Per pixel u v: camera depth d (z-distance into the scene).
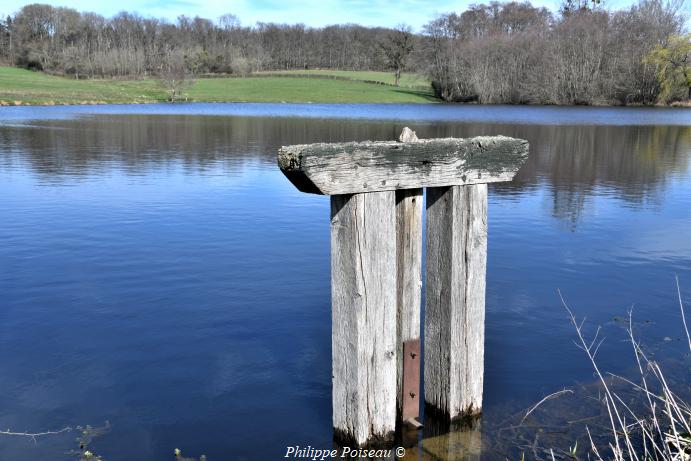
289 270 7.17
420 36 92.50
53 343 5.09
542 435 3.71
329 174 2.95
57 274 6.91
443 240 3.54
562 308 6.01
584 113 50.00
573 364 4.75
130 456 3.56
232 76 100.00
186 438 3.76
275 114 44.31
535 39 73.44
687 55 58.94
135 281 6.71
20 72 90.75
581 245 8.46
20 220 9.60
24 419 3.95
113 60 94.19
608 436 3.70
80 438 3.73
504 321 5.67
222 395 4.27
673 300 6.25
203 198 11.67
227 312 5.82
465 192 3.49
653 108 59.44
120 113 41.75
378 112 50.22
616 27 68.56
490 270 7.28
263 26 125.62
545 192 12.92
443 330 3.63
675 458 3.21
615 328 5.49
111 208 10.62
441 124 36.22
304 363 4.79
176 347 5.04
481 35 85.44
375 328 3.29
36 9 101.19
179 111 46.44
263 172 15.29
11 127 27.30
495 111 53.59
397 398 3.71
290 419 3.97
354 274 3.18
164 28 115.06
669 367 4.66
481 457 3.48
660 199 12.14
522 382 4.43
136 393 4.29
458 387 3.70
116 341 5.14
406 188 3.23
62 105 52.81
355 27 124.31
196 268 7.20
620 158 19.31
